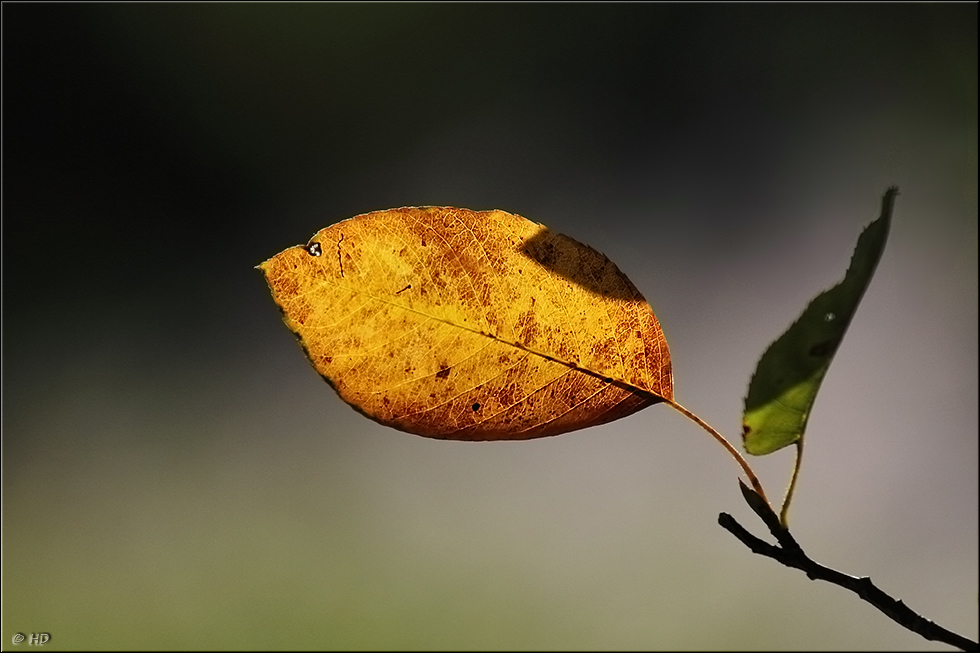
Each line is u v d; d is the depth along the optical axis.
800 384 0.35
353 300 0.35
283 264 0.35
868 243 0.35
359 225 0.35
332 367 0.35
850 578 0.35
